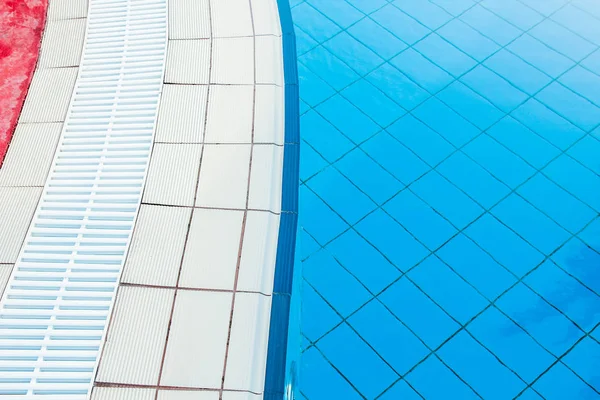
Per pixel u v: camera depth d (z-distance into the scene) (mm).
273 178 2996
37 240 2736
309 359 3398
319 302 3623
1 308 2484
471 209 4074
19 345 2379
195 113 3264
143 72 3506
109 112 3291
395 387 3316
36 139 3162
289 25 3887
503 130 4492
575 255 3879
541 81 4805
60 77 3502
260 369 2363
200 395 2283
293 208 2885
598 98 4715
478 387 3332
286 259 2701
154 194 2902
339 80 4766
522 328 3555
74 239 2732
